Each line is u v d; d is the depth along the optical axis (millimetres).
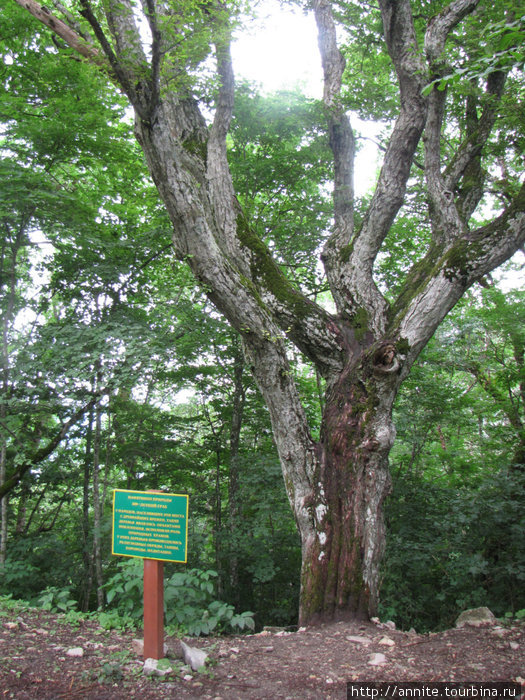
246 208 8922
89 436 8867
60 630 4051
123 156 8406
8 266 8250
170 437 10180
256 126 8742
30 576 7152
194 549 8445
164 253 9055
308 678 3285
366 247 6289
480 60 3668
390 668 3453
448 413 9922
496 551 7750
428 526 8383
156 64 4016
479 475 10219
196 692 3016
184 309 8180
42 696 2857
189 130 6145
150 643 3396
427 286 5547
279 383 5531
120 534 3521
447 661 3549
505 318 10734
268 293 6020
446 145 10086
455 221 6297
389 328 5785
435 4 7938
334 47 7551
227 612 4352
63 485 9391
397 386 5555
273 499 8281
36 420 7973
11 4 7508
